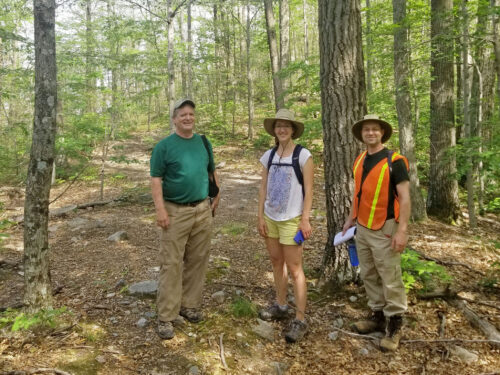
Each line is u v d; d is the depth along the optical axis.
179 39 17.95
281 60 13.76
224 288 3.87
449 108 7.97
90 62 9.06
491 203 7.51
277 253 3.16
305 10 23.44
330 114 3.78
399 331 2.97
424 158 10.90
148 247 5.26
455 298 3.58
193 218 2.97
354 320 3.33
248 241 5.50
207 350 2.80
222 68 18.47
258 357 2.81
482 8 5.48
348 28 3.62
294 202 2.98
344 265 3.84
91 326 3.03
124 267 4.45
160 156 2.83
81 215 7.31
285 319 3.32
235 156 14.13
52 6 2.78
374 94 8.90
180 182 2.87
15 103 10.80
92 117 8.84
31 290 2.94
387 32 7.06
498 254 5.52
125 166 13.20
